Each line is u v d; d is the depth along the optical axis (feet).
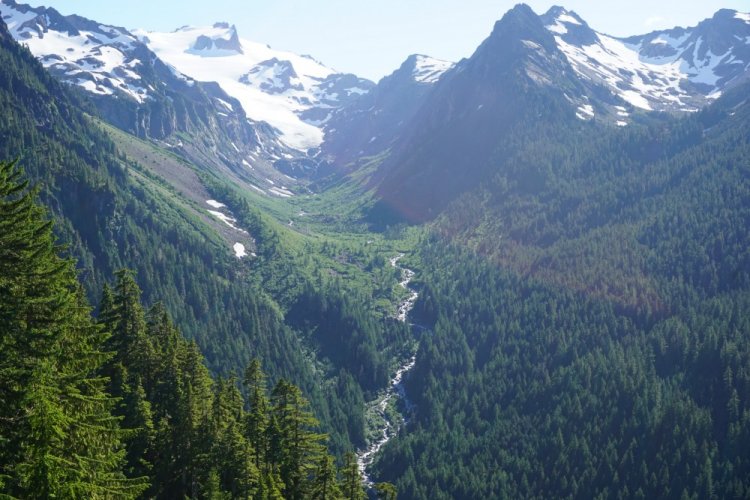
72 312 124.88
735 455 377.50
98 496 100.07
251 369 221.05
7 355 101.04
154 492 177.17
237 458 179.52
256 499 169.07
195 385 206.39
